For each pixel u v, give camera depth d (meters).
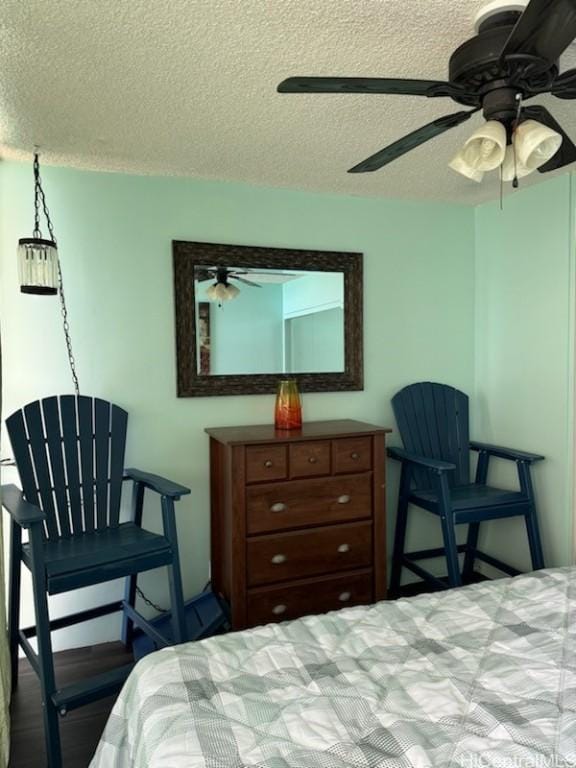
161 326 2.66
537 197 2.86
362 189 2.88
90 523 2.34
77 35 1.46
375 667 1.21
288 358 2.89
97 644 2.57
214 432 2.58
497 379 3.15
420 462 2.67
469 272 3.29
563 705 1.07
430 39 1.50
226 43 1.51
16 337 2.43
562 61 1.59
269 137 2.16
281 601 2.41
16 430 2.21
